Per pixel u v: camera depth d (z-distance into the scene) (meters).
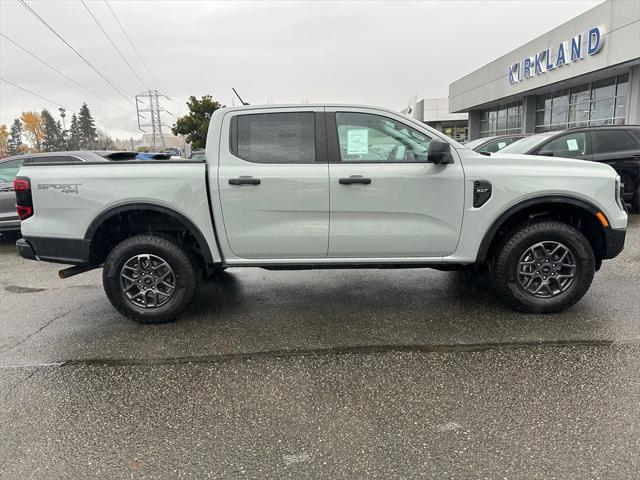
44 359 3.45
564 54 17.59
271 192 3.81
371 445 2.35
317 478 2.13
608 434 2.37
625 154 8.02
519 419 2.53
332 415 2.63
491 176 3.81
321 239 3.91
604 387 2.82
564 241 3.88
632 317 3.90
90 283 5.61
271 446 2.37
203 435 2.47
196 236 3.88
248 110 3.91
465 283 5.05
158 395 2.90
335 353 3.42
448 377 3.01
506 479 2.08
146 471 2.20
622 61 14.62
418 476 2.12
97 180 3.83
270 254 3.98
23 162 7.68
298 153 3.87
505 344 3.46
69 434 2.51
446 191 3.83
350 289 4.95
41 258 4.00
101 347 3.63
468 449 2.30
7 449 2.39
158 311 4.02
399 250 3.96
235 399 2.83
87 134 100.88
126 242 3.93
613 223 3.92
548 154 7.25
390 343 3.56
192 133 35.75
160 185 3.81
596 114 17.97
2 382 3.10
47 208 3.90
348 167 3.83
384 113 3.88
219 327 3.98
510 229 4.05
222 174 3.82
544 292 4.01
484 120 29.08
